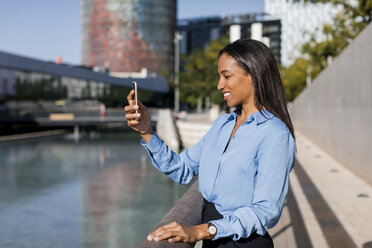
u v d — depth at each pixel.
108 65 129.62
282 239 4.43
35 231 9.92
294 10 119.56
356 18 20.30
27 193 14.09
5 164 20.27
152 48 129.38
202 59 49.16
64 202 12.86
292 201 6.70
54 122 33.75
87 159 22.23
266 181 1.14
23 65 34.75
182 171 1.46
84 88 45.41
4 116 31.67
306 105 24.62
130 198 13.48
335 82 13.37
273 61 1.27
